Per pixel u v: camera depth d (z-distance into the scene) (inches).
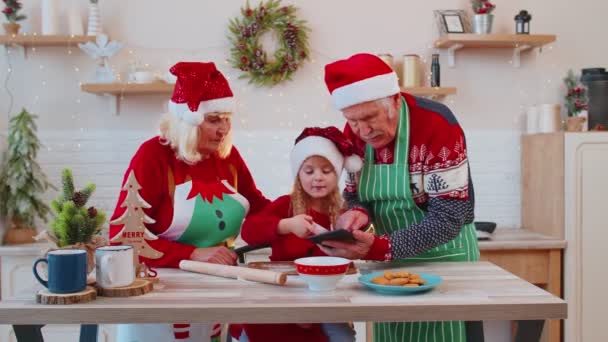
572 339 127.8
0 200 129.5
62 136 141.3
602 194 127.7
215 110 76.7
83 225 64.9
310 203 80.8
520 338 61.7
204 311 55.0
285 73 140.2
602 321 128.0
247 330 72.4
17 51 140.6
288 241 79.4
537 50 146.2
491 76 145.9
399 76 144.0
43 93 140.9
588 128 135.6
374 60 73.2
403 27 144.1
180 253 73.4
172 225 77.0
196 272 70.4
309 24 142.9
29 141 130.1
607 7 146.6
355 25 143.5
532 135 140.3
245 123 142.9
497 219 147.3
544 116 138.5
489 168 146.7
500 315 55.9
